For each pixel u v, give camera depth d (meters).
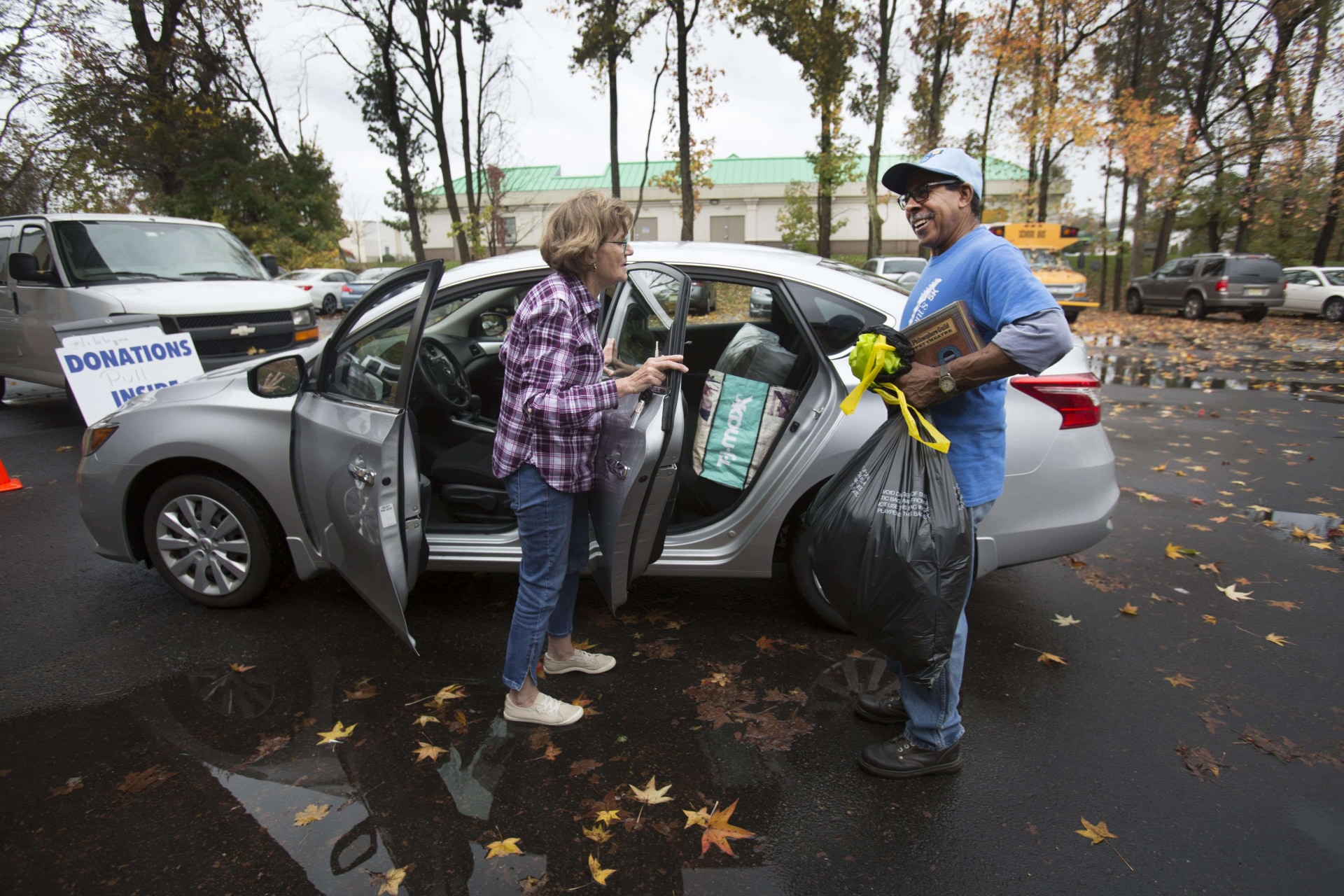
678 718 2.65
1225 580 3.77
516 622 2.47
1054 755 2.44
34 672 2.97
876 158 22.66
